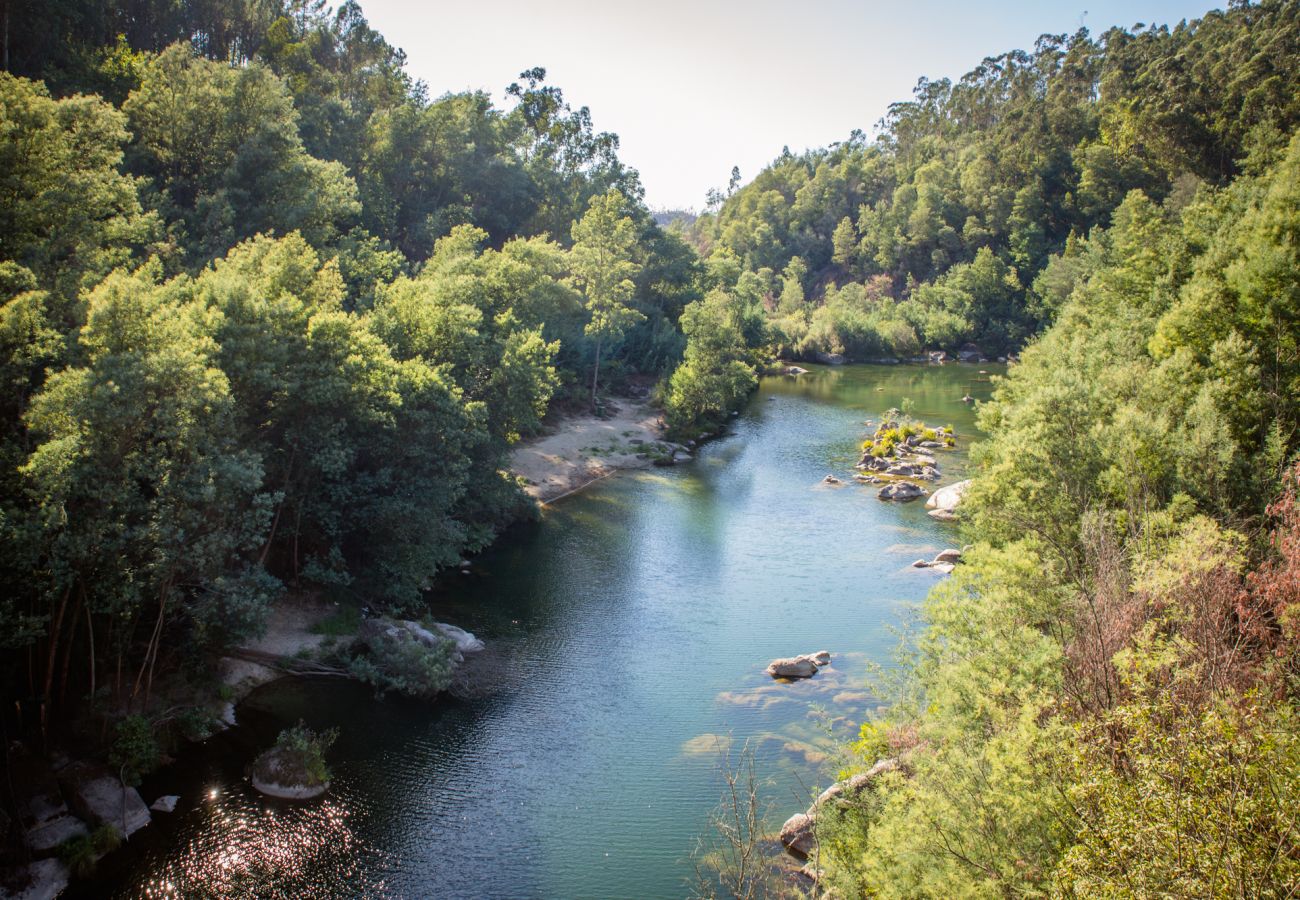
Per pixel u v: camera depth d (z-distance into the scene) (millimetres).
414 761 28672
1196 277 49781
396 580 38500
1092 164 156750
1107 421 38031
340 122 94562
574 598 43438
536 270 73125
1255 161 89000
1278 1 164625
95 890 21906
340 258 61531
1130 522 26375
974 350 157000
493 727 31141
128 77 68312
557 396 81938
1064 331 65312
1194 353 41438
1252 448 34938
